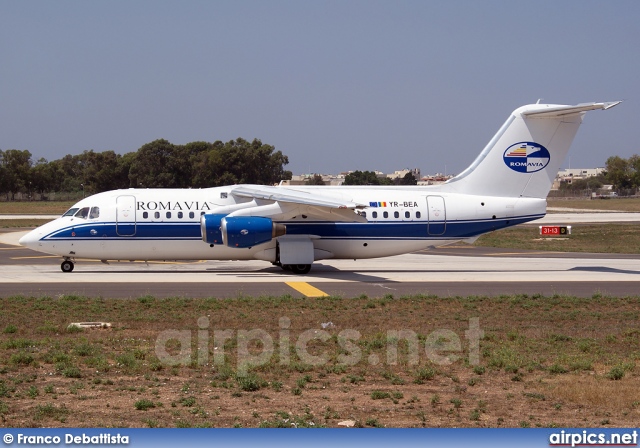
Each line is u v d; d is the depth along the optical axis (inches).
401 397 1019.9
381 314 1630.2
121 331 1433.3
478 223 2527.1
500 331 1478.8
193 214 2425.0
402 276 2375.7
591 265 2792.8
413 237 2504.9
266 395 1024.2
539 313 1675.7
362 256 2507.4
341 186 2598.4
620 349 1341.0
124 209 2412.6
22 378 1085.8
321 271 2536.9
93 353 1241.4
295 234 2433.6
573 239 4256.9
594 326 1540.4
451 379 1130.7
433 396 1029.8
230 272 2486.5
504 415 945.5
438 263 2866.6
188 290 1985.7
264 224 2325.3
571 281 2252.7
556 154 2551.7
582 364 1194.6
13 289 1978.3
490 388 1080.2
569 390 1042.7
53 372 1131.3
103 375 1116.5
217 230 2325.3
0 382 1054.4
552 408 979.3
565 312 1694.1
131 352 1251.8
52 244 2378.2
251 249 2436.0
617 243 4030.5
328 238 2454.5
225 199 2459.4
